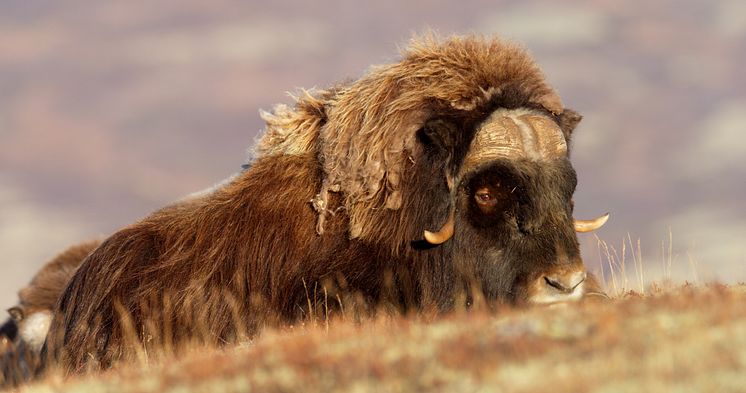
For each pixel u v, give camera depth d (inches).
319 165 1379.2
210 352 1123.3
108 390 968.3
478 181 1273.4
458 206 1291.8
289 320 1315.2
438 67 1344.7
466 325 960.3
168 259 1380.4
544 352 844.6
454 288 1293.1
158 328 1341.0
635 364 797.2
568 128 1373.0
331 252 1333.7
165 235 1413.6
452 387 796.6
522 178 1257.4
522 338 871.7
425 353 874.8
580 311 970.1
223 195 1411.2
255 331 1320.1
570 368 801.6
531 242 1247.5
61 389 1034.7
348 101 1376.7
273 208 1368.1
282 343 999.0
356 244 1331.2
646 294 1273.4
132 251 1406.3
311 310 1269.7
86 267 1451.8
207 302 1343.5
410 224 1320.1
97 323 1369.3
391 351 895.7
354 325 1190.3
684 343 824.9
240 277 1347.2
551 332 887.1
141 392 925.2
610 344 844.0
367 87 1370.6
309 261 1333.7
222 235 1374.3
